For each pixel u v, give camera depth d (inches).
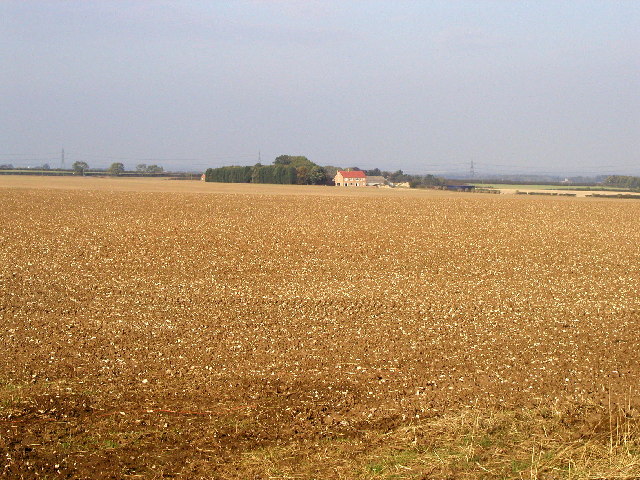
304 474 349.7
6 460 353.1
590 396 469.4
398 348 588.7
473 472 351.3
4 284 864.9
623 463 357.7
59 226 1525.6
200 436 395.9
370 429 411.5
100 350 569.6
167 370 519.2
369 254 1216.8
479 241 1405.0
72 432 394.0
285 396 466.6
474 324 683.4
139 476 344.2
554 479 343.3
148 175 6397.6
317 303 785.6
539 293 877.2
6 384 477.4
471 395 469.4
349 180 4916.3
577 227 1692.9
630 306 791.7
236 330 646.5
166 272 1002.7
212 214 1855.3
